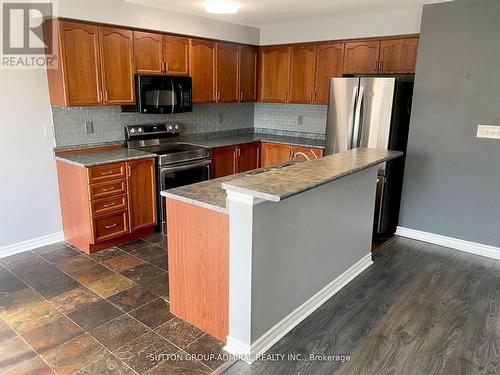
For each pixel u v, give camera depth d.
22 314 2.66
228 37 4.92
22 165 3.56
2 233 3.53
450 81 3.66
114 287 3.04
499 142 3.51
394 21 4.22
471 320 2.66
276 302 2.42
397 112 3.99
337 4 3.84
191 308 2.55
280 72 5.29
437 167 3.89
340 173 2.38
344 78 4.15
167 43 4.22
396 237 4.23
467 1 3.44
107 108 4.11
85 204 3.53
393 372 2.17
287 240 2.40
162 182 4.07
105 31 3.67
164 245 3.88
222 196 2.39
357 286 3.14
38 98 3.57
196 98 4.67
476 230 3.78
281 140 5.26
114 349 2.32
